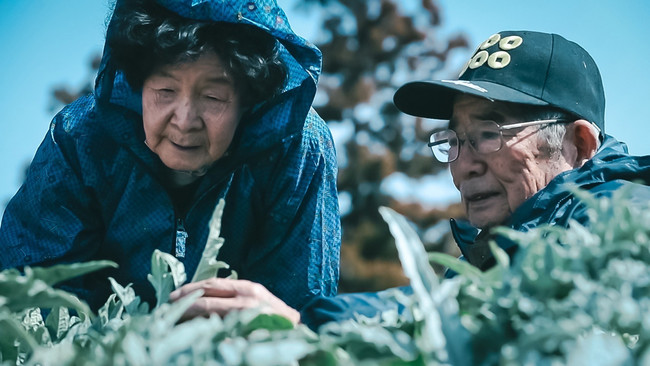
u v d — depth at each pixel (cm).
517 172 190
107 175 220
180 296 125
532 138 191
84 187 221
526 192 189
